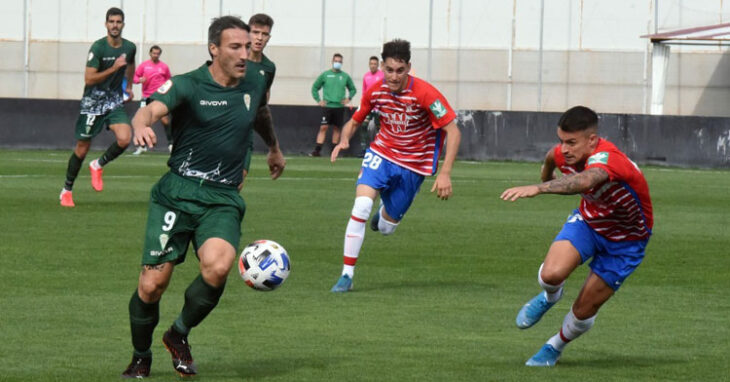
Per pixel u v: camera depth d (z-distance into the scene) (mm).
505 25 106062
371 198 27094
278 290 26516
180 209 17453
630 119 78062
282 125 85750
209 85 17547
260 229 38500
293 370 18266
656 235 39406
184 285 26984
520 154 80688
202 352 19641
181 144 17703
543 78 105625
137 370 17641
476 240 37094
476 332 21953
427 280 28562
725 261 32938
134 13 109125
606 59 104562
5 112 85375
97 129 44188
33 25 109562
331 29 108062
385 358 19312
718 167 76188
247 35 17500
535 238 37812
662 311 24609
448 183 27016
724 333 22188
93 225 38281
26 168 65125
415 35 107250
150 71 83938
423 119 27422
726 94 102750
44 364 18438
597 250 18844
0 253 31266
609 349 20547
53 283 26562
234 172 17891
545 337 21578
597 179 17562
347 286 26594
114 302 24234
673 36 94750
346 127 28562
